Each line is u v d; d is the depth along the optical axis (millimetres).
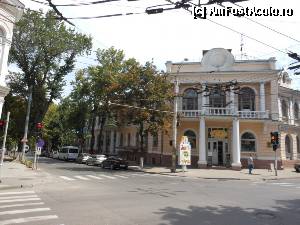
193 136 36500
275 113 34812
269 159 34250
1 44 22719
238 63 36438
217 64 36750
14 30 36406
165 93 31062
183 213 9969
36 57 38094
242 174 28359
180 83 37312
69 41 39031
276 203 12344
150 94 30688
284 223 8891
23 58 37812
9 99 38625
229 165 34531
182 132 36750
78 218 8938
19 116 38969
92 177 22594
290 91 38906
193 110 34969
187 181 21547
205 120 34625
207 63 37031
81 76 46312
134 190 15719
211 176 26453
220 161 35500
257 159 34438
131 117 30906
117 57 43812
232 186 18578
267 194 15000
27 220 8594
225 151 35594
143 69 31625
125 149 46688
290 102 38969
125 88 31516
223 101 36250
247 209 10914
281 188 17891
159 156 38125
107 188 16359
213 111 34469
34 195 13445
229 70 36094
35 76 38688
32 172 24125
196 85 36406
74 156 48812
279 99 37531
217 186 18375
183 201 12359
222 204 11820
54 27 37719
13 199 12266
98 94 42719
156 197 13344
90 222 8484
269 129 34750
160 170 30766
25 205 10914
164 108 30828
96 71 42875
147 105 30922
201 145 33844
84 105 46375
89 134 58250
